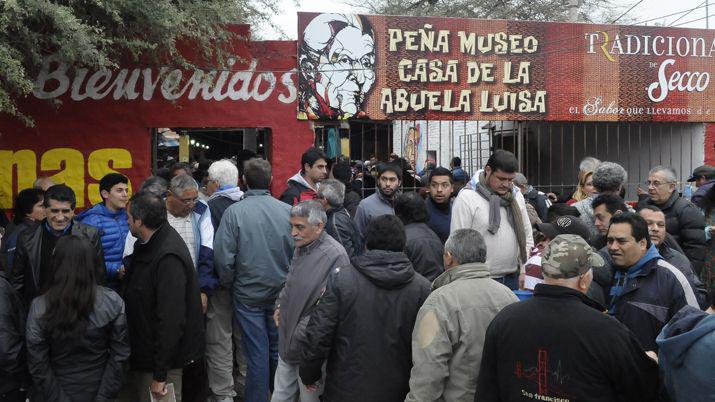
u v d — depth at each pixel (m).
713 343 2.60
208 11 7.54
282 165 8.59
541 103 9.30
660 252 4.48
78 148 8.16
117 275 5.41
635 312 3.72
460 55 9.01
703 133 10.14
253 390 5.38
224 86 8.43
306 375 3.83
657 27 9.68
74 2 6.43
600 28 9.48
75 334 3.97
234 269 5.32
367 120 8.95
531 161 12.33
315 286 4.53
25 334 4.03
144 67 8.20
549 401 2.80
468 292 3.44
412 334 3.50
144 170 8.27
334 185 5.77
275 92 8.55
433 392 3.30
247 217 5.29
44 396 3.96
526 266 4.26
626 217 3.83
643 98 9.70
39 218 5.92
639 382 2.79
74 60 6.65
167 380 4.95
